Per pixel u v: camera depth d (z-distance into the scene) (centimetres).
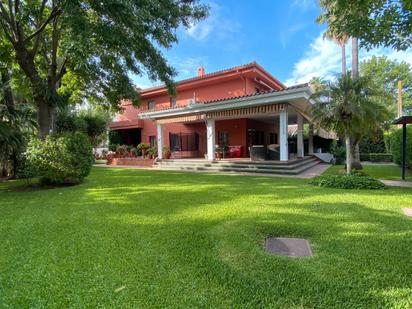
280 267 319
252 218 515
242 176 1207
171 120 1831
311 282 285
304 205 612
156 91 2277
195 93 2117
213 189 849
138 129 2653
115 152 2450
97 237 431
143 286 285
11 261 350
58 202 697
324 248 373
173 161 1778
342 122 962
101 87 1259
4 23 1005
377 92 988
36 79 1067
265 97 1343
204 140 2142
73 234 448
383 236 412
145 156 2159
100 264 337
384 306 245
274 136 2628
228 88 1944
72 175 1011
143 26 852
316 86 1155
